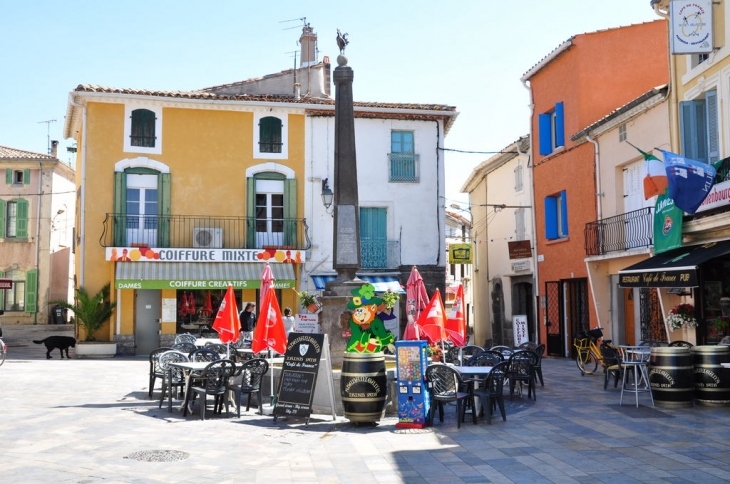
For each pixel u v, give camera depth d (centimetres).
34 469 739
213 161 2588
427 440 905
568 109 2280
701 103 1583
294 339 1094
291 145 2650
